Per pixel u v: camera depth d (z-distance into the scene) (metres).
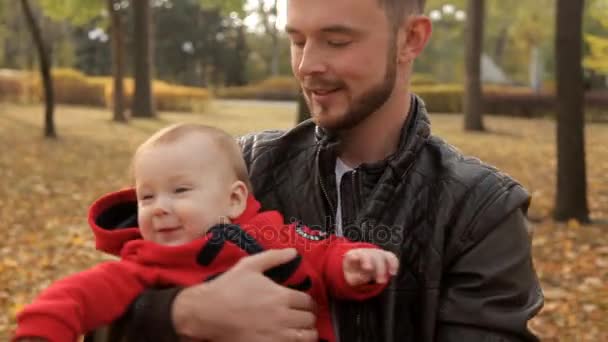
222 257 1.60
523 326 1.52
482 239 1.55
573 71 9.11
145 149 1.69
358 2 1.51
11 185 11.42
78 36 56.84
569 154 9.23
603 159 16.05
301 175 1.75
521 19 41.19
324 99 1.57
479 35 22.62
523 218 1.62
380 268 1.44
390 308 1.56
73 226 9.02
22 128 19.61
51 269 7.19
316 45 1.55
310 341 1.47
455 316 1.52
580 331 5.70
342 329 1.61
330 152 1.67
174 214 1.62
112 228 1.78
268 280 1.47
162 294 1.48
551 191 11.79
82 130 19.94
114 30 23.28
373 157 1.67
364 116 1.58
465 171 1.61
